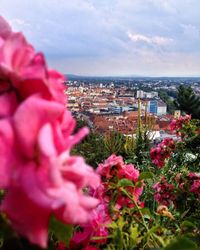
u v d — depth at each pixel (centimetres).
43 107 53
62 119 58
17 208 52
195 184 220
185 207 214
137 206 107
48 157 51
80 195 55
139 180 118
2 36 67
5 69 55
